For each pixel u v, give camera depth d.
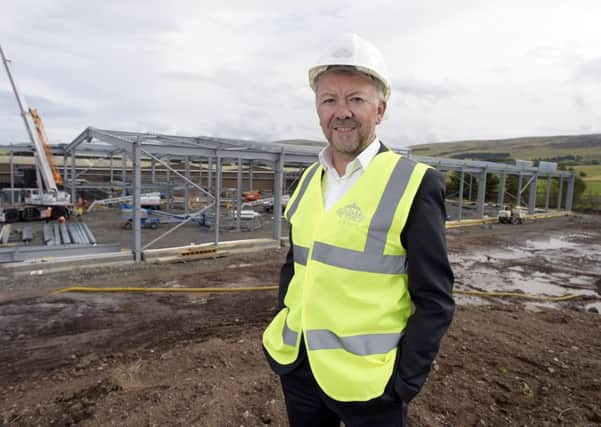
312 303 1.59
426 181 1.48
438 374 3.96
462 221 22.11
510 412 3.35
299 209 1.84
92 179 28.64
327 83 1.56
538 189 36.88
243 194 26.69
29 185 26.45
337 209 1.57
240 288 8.62
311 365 1.57
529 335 5.37
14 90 18.00
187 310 7.20
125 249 12.48
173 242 14.08
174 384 3.71
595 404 3.48
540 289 9.98
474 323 5.70
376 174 1.55
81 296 7.80
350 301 1.51
